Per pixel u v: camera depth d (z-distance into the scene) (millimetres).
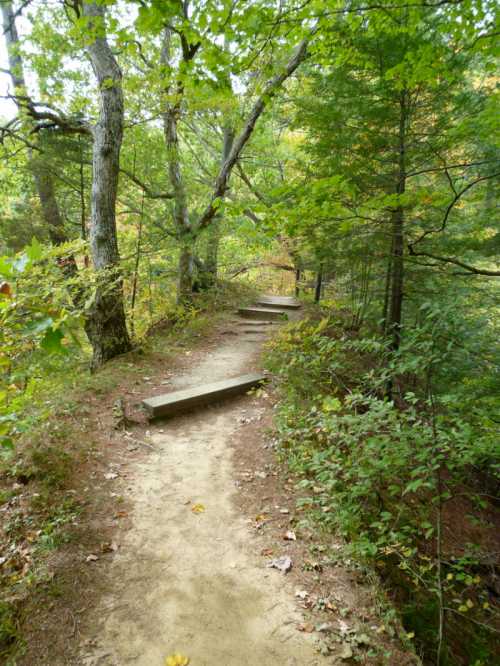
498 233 6750
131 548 3234
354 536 3232
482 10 3219
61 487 3816
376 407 3523
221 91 3898
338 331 9859
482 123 3857
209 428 5527
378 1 3461
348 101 6355
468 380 5902
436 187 7195
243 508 3814
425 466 3080
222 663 2344
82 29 3654
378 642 2475
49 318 1424
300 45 7617
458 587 4078
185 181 12773
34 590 2709
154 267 11094
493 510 6309
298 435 4941
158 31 3291
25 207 12305
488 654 3234
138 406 5789
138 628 2549
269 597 2801
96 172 7430
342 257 7148
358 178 6113
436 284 7059
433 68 3830
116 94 7395
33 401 4992
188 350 8992
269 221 3566
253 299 14422
